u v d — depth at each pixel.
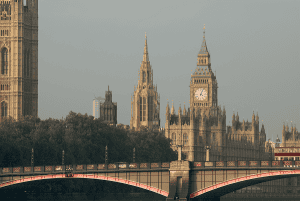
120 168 197.75
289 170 174.25
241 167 180.62
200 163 187.12
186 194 186.38
